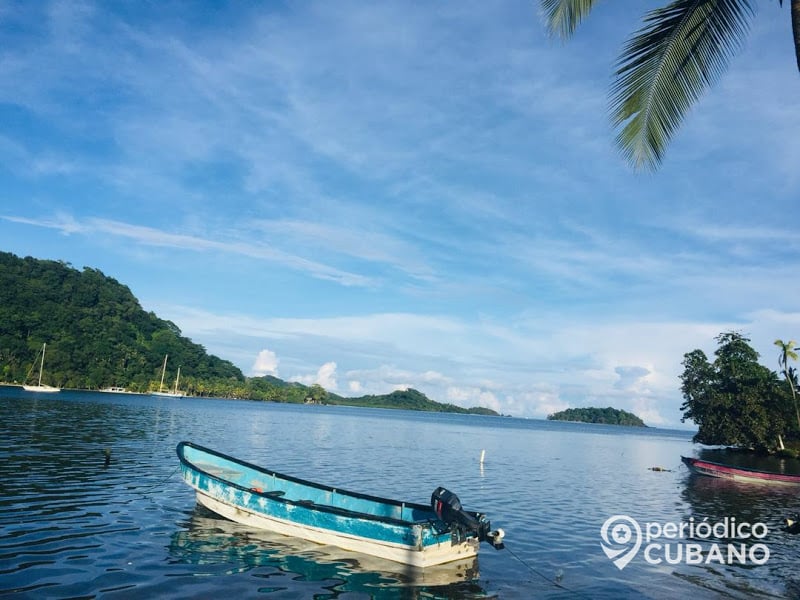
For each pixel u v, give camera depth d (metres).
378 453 45.47
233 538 15.70
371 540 14.71
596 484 34.66
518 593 12.95
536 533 19.47
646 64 11.26
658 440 143.50
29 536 14.38
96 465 26.52
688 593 13.59
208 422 68.19
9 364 145.50
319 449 44.81
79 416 59.38
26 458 27.16
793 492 34.09
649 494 30.97
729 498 30.47
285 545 15.36
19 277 184.38
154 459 30.02
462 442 70.31
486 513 22.78
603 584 14.01
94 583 11.50
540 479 35.53
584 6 11.69
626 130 11.66
